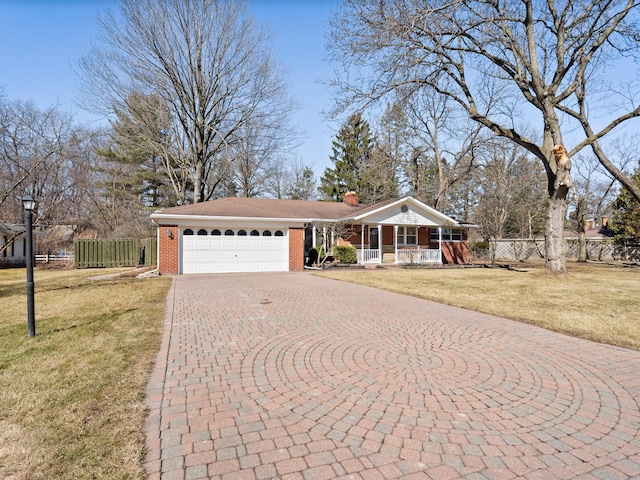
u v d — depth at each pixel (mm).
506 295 9008
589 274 14555
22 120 17219
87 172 27375
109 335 5184
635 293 9375
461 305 7617
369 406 3078
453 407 3070
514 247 29109
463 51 13680
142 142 23703
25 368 3850
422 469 2236
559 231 13109
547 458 2367
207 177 25688
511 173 26203
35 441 2465
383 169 28578
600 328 5715
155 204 34188
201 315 6617
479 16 12234
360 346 4785
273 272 15391
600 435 2650
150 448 2432
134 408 2975
